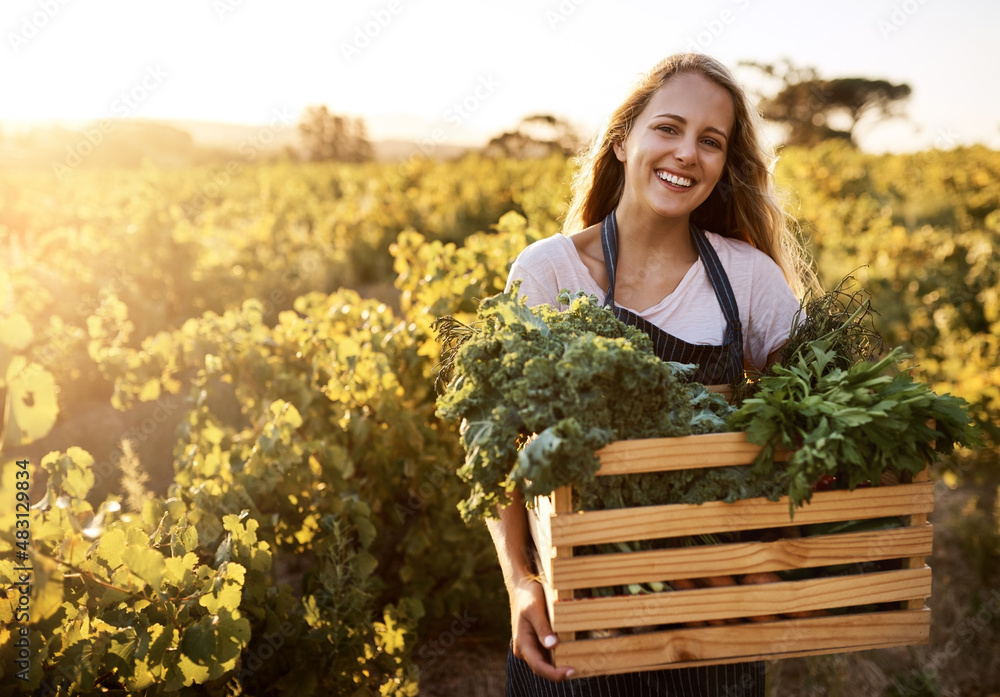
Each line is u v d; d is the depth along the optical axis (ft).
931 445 4.06
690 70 5.13
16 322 4.49
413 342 11.15
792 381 4.33
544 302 5.32
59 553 5.64
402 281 13.74
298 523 8.71
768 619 4.16
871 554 4.17
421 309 12.01
